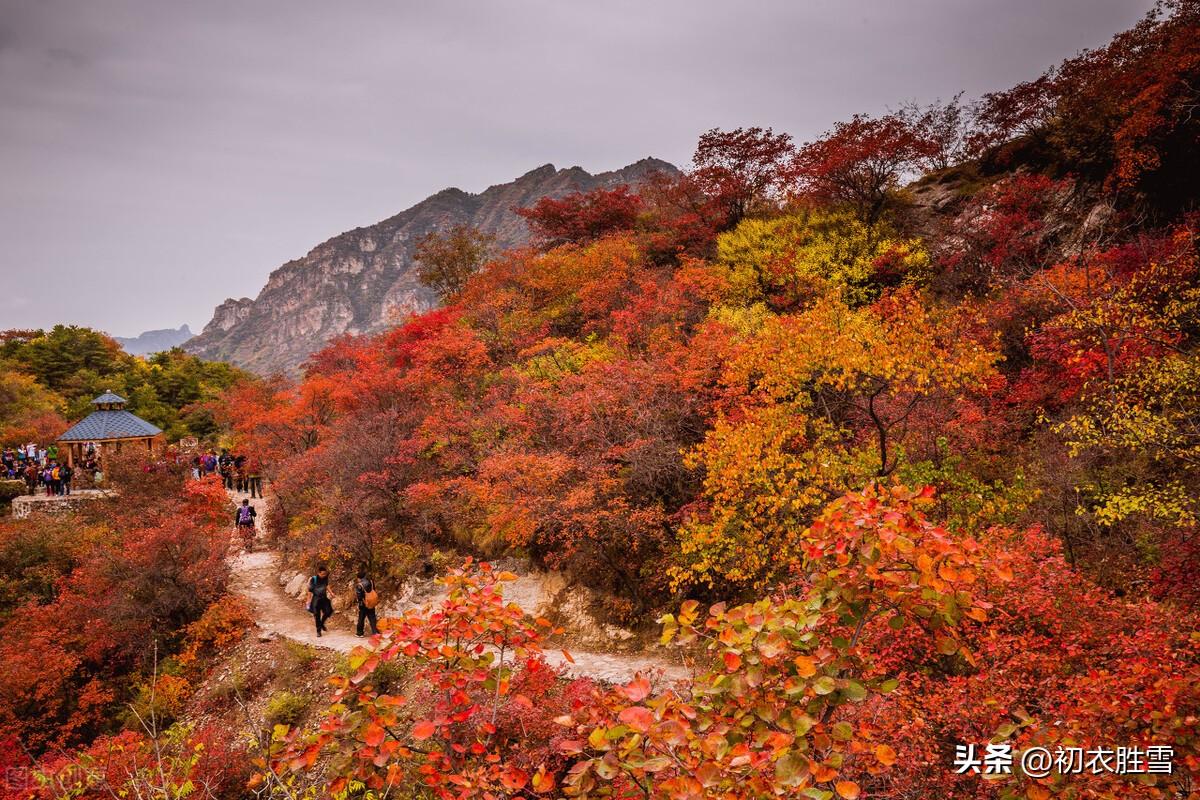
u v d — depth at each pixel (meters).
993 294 19.52
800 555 11.79
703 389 16.12
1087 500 12.73
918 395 13.48
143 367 68.62
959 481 12.09
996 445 14.29
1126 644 7.22
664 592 15.70
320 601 18.05
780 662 3.66
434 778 4.33
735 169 28.56
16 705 17.19
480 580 4.90
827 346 12.88
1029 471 13.64
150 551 19.97
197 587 20.19
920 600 3.52
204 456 36.09
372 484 20.92
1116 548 11.70
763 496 12.55
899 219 25.50
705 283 20.95
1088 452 13.09
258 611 20.41
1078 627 8.15
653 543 16.39
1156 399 11.72
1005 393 15.99
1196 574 9.41
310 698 15.55
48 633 18.64
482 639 4.72
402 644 4.25
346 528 20.39
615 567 16.05
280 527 27.02
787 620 3.54
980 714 6.92
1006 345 17.25
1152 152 19.17
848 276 20.94
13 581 23.31
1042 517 12.50
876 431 15.05
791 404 13.94
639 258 26.86
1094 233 20.14
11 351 61.94
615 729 3.53
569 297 26.09
